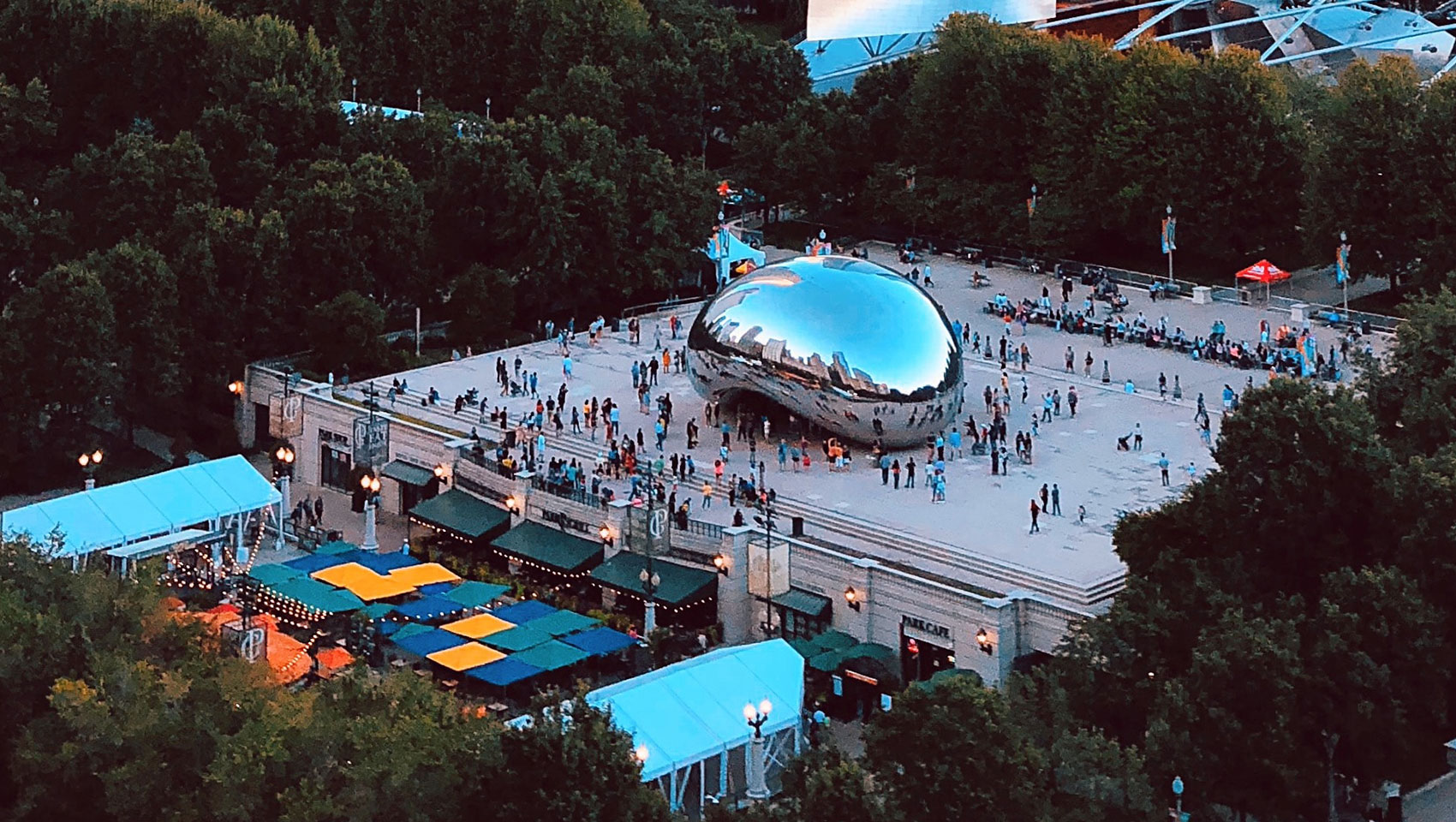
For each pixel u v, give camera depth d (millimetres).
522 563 190250
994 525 185000
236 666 131875
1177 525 154250
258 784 117438
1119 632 141125
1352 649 134750
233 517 194250
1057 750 118188
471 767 115750
